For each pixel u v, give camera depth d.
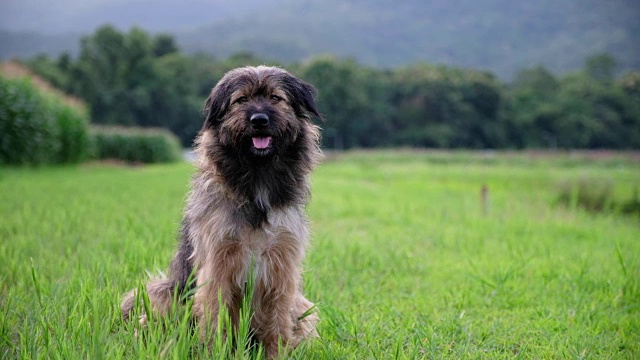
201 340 4.50
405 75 94.75
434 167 40.88
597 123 81.88
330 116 84.94
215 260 4.55
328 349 4.61
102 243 8.02
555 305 6.34
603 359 4.89
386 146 88.00
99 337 3.75
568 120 83.06
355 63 94.50
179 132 83.88
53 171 23.00
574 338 5.23
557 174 33.75
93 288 4.68
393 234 10.75
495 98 88.56
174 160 45.19
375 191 20.22
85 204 12.34
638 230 13.23
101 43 79.94
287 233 4.72
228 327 4.11
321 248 8.30
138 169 31.44
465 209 15.09
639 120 81.88
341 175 31.20
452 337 5.26
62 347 3.89
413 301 6.46
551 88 94.00
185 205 5.16
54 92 29.52
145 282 5.27
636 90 82.94
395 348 4.78
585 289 6.95
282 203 4.74
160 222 9.77
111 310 4.39
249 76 5.10
